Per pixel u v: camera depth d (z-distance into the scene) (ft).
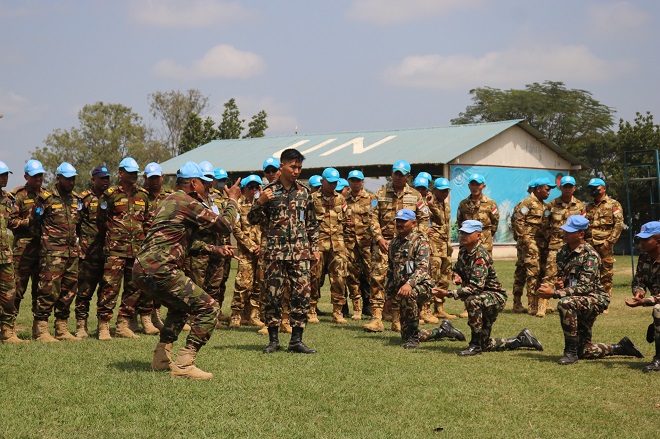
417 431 18.58
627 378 24.64
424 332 32.53
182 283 23.97
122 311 34.24
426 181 41.65
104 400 21.17
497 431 18.70
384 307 35.45
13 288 31.78
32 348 30.04
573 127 196.03
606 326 37.19
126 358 27.61
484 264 29.19
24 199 32.53
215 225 24.50
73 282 33.32
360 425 19.07
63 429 18.57
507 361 27.63
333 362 26.96
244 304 38.70
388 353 29.25
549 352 29.73
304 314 29.30
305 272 29.32
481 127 113.29
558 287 28.32
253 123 179.73
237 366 26.03
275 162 37.24
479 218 44.62
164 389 22.39
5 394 21.79
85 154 234.58
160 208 24.14
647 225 26.86
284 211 29.27
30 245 33.58
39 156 233.76
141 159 233.76
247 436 18.08
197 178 25.00
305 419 19.60
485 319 29.48
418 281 30.91
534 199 44.75
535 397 22.11
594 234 45.96
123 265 33.71
